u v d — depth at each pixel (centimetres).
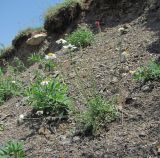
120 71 160
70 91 158
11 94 188
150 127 122
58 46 237
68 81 169
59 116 142
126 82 151
